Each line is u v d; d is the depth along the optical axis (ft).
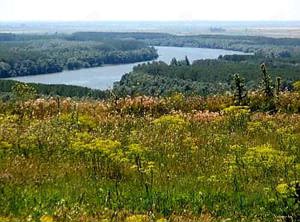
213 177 42.75
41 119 66.49
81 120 62.34
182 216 35.42
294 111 76.33
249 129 61.57
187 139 56.18
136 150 46.57
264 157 46.78
